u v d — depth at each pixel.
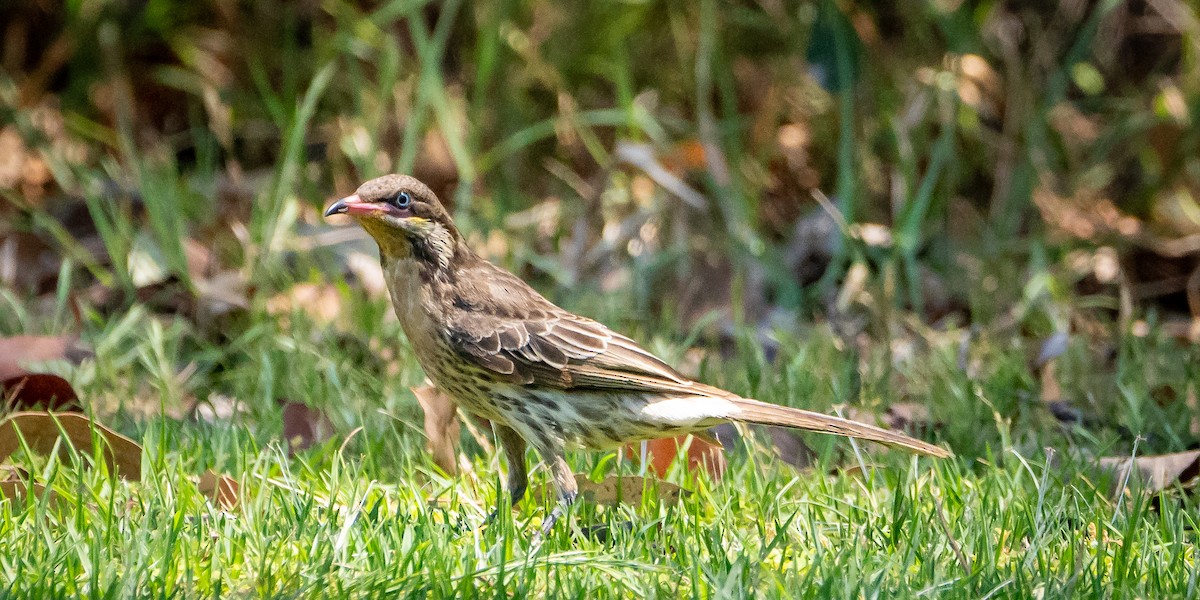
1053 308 12.94
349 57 15.67
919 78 15.48
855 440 9.58
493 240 14.12
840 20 14.27
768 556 7.26
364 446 9.09
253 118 16.55
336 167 15.45
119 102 16.06
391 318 12.32
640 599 6.78
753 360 11.25
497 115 16.03
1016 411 10.52
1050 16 16.45
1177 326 12.89
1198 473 8.75
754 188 14.98
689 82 16.36
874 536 7.64
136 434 9.28
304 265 12.92
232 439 8.70
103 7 16.64
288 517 7.53
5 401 9.55
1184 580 6.97
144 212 14.35
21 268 12.92
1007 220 14.94
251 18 16.89
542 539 7.53
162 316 12.03
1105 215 15.37
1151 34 16.47
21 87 16.55
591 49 16.23
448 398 9.07
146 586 6.50
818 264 14.09
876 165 15.51
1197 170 15.66
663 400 8.59
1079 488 8.57
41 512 7.18
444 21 14.59
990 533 7.54
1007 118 15.66
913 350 12.00
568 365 8.51
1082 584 6.89
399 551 6.95
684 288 13.40
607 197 14.85
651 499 8.11
